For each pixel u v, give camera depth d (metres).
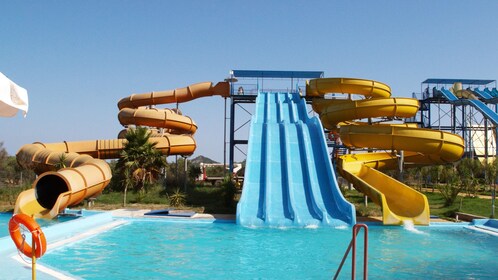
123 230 18.64
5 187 35.16
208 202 28.31
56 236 16.31
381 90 35.25
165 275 11.18
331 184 23.22
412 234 18.62
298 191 22.84
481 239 17.52
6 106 7.73
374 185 25.27
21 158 34.81
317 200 22.14
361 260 13.39
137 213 23.27
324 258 13.55
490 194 36.09
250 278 11.07
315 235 17.78
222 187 29.08
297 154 26.20
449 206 27.34
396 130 25.45
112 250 14.30
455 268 12.49
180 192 29.81
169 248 14.80
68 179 22.53
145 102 45.25
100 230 18.16
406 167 31.39
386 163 29.89
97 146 35.97
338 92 35.91
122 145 36.09
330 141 38.88
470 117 55.41
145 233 17.91
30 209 22.02
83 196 24.12
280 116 33.56
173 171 46.25
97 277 10.84
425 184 45.19
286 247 15.26
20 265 11.05
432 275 11.67
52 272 10.47
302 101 35.47
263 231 18.70
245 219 20.36
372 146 26.19
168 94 44.69
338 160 29.14
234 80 41.00
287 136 27.94
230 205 26.69
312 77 42.16
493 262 13.31
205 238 16.89
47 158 31.62
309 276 11.34
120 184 32.50
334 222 20.03
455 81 52.12
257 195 22.48
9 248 12.82
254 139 28.08
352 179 25.50
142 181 32.19
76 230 17.83
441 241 17.00
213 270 11.84
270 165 25.12
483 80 52.28
